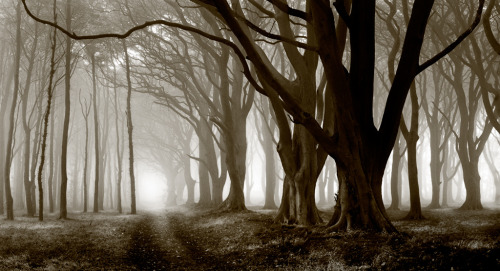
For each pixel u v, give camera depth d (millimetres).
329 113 17469
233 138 28375
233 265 11305
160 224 23312
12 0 31812
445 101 35656
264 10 17422
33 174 33625
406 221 21703
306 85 17250
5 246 13688
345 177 13742
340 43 15617
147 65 31531
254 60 12211
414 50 12742
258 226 18062
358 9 12977
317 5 12258
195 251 14102
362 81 13477
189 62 29047
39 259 11531
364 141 13711
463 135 30344
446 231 15891
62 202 27266
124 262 11742
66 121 27766
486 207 34594
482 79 24625
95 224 22297
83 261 11414
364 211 13422
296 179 17969
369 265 9375
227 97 28250
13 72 36594
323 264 10039
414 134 23422
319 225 16344
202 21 29719
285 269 9883
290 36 17281
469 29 12648
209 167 34562
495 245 10711
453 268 8227
